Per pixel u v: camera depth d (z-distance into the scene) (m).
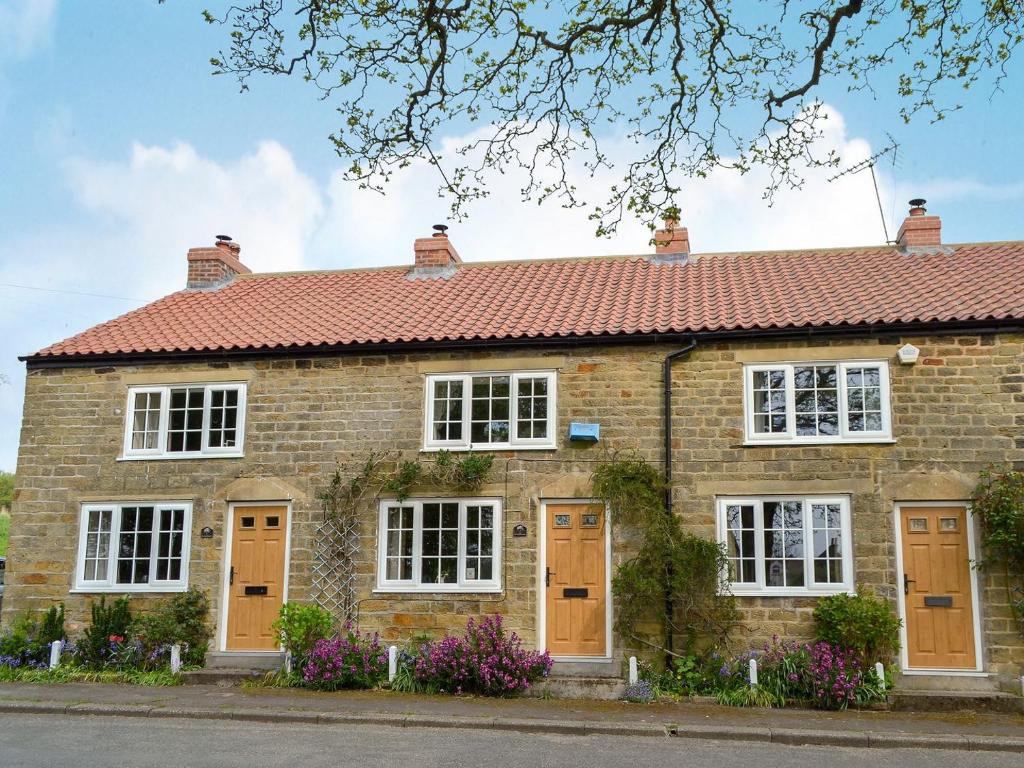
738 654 13.43
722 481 14.05
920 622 13.30
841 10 9.45
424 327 15.66
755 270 17.52
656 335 14.45
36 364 16.16
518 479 14.55
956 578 13.31
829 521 13.73
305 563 14.91
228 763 9.45
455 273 18.98
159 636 14.52
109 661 14.56
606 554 14.17
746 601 13.65
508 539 14.41
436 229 19.41
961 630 13.18
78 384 16.06
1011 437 13.45
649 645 13.66
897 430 13.74
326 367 15.49
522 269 18.83
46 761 9.53
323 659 13.55
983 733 10.87
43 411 16.03
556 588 14.22
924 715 12.11
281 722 11.59
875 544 13.49
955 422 13.63
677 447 14.26
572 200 11.10
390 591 14.55
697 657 13.46
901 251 17.78
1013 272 15.54
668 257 18.66
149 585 15.25
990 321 13.63
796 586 13.60
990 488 13.21
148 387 15.93
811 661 12.71
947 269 16.22
